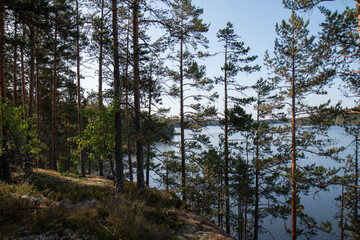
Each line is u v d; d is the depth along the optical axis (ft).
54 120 67.26
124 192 36.78
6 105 32.07
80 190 33.60
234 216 57.47
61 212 23.09
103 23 34.68
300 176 41.91
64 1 33.19
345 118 35.91
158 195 40.83
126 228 23.16
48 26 31.50
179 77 53.67
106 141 37.04
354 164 46.65
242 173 54.08
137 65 36.94
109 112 35.37
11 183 31.45
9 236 18.38
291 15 42.24
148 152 52.26
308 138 42.78
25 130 34.37
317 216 86.63
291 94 43.80
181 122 52.47
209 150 53.47
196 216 36.29
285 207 51.65
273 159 49.93
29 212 22.18
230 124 55.77
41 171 45.60
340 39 25.46
